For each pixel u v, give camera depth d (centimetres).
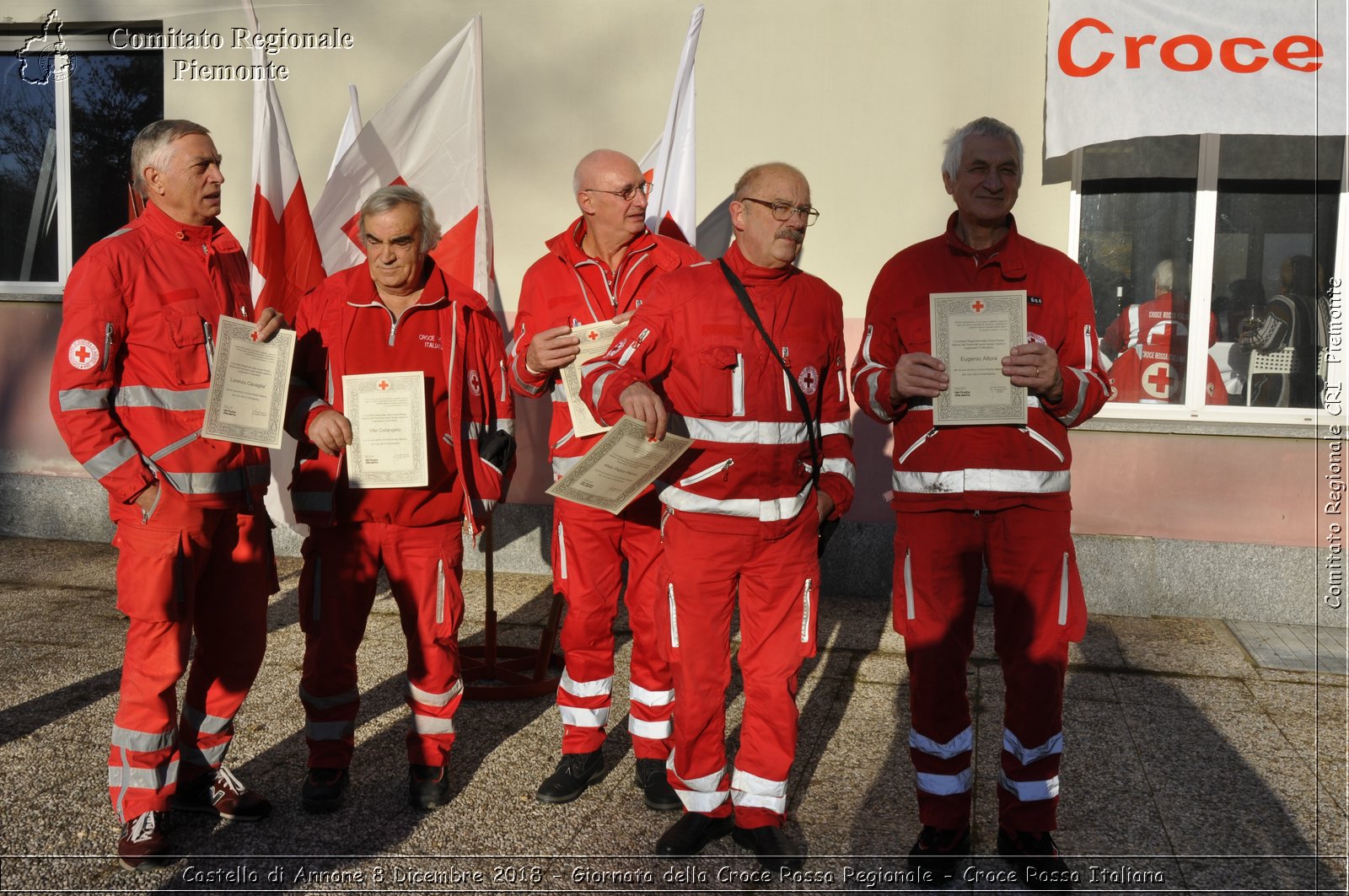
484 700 462
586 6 648
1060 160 602
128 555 320
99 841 331
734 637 564
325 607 355
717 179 636
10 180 746
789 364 319
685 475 318
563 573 379
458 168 475
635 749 381
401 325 357
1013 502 309
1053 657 311
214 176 328
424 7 669
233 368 315
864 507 629
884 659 519
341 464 349
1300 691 479
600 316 386
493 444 369
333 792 357
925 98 611
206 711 348
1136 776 389
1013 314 302
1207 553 594
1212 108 539
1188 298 606
